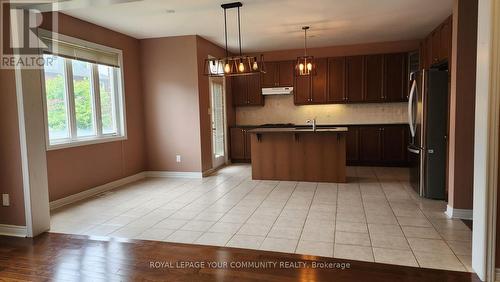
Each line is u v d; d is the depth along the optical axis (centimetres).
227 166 744
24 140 328
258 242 316
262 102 791
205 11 454
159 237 333
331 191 502
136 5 421
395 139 695
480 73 244
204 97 631
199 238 329
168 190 528
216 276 254
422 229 340
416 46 693
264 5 435
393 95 705
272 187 535
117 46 564
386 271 256
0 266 276
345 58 725
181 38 601
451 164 375
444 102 439
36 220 341
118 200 473
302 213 399
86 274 261
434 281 241
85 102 502
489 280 239
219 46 706
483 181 238
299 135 571
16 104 326
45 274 261
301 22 526
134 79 611
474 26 344
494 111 232
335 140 556
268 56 780
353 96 727
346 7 454
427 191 455
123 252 299
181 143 622
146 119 637
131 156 601
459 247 296
